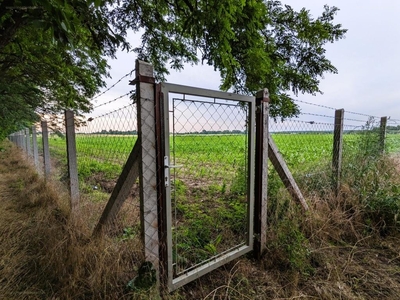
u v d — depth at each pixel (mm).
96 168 3035
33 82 4242
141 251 1240
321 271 1601
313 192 2457
